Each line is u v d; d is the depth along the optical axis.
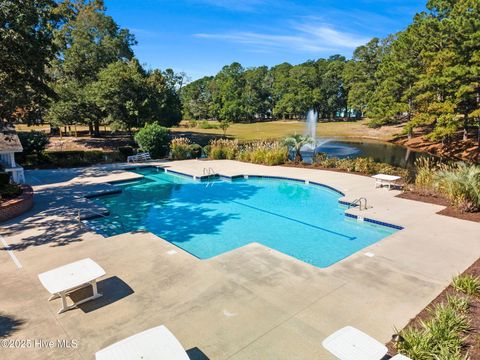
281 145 18.39
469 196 9.51
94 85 24.08
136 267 5.99
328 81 64.75
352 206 10.10
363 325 4.34
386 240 7.28
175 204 11.21
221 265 6.06
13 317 4.55
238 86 73.94
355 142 34.69
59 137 29.42
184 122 66.81
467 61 22.97
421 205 9.96
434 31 27.31
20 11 9.22
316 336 4.13
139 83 25.48
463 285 5.15
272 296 5.03
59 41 24.17
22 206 9.33
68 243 7.14
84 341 4.05
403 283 5.42
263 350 3.88
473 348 3.82
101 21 31.02
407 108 32.56
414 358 3.67
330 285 5.35
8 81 9.97
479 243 7.08
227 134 42.75
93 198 11.77
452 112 24.00
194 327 4.30
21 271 5.88
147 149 20.17
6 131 12.15
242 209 10.65
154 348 3.22
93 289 4.95
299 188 13.23
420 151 27.61
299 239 8.29
